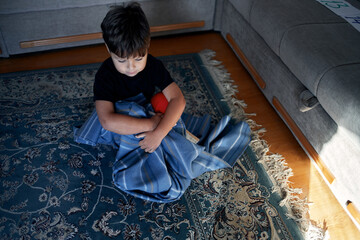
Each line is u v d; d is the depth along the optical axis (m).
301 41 1.31
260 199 1.24
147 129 1.17
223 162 1.30
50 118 1.48
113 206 1.18
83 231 1.11
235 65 1.88
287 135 1.50
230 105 1.62
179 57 1.89
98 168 1.30
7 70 1.73
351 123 1.07
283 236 1.14
